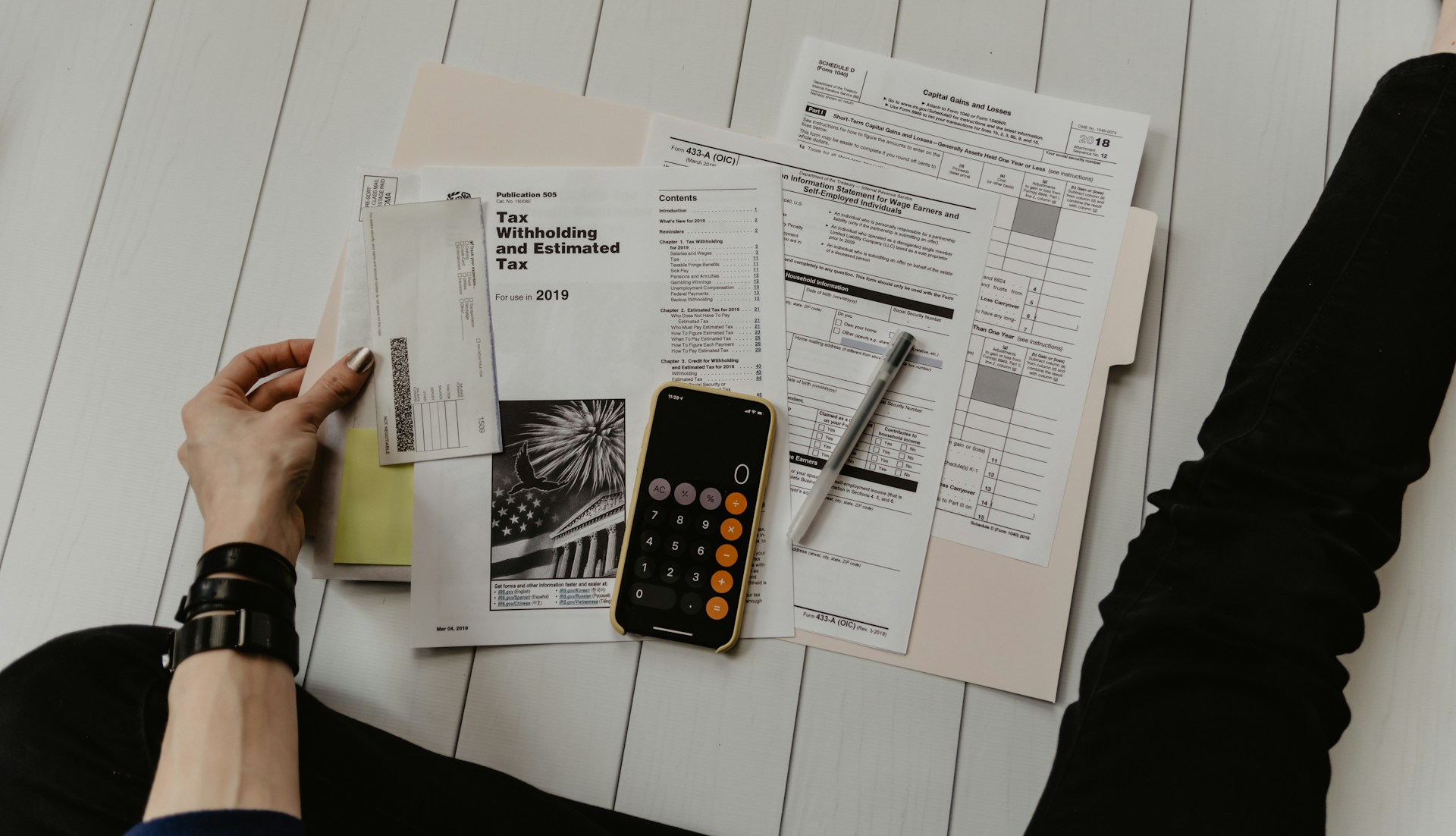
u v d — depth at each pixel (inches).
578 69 26.0
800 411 24.5
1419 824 23.4
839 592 24.0
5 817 20.5
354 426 23.8
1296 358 21.2
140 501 24.8
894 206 25.2
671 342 24.5
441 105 25.2
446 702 23.6
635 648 23.8
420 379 24.0
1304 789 17.8
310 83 26.0
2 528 24.6
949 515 24.3
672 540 23.5
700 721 23.7
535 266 24.5
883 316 24.9
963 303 25.0
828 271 25.0
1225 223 25.8
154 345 25.3
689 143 25.3
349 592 24.0
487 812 21.2
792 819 23.4
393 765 21.1
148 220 25.7
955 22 26.3
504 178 24.8
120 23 26.2
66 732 20.7
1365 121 23.4
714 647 23.3
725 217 25.0
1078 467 24.5
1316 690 18.3
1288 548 19.3
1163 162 25.9
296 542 20.6
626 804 23.4
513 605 23.7
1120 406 25.0
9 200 25.7
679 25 26.2
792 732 23.7
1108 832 18.1
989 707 23.8
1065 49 26.2
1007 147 25.5
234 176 25.8
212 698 17.3
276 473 20.3
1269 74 26.1
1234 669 18.7
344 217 25.8
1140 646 19.8
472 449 23.9
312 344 24.2
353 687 23.7
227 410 21.5
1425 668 24.1
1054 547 24.2
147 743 20.6
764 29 26.2
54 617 24.3
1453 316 21.0
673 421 23.9
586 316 24.5
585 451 24.1
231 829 14.8
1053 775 19.8
